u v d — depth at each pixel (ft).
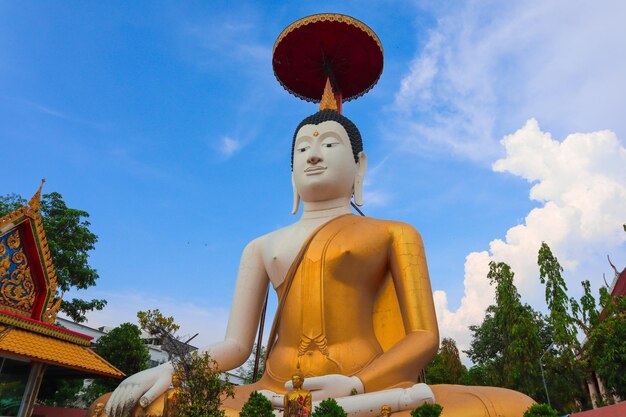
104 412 26.68
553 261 88.33
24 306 42.55
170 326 19.43
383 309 31.96
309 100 50.08
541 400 84.64
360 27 41.81
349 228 32.63
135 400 25.86
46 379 52.65
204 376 19.24
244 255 35.65
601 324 61.52
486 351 112.68
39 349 40.37
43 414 52.21
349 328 29.76
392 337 31.04
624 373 56.85
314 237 32.42
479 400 24.40
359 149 37.83
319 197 35.68
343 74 47.37
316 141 36.01
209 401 19.06
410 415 22.33
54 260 60.44
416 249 31.45
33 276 43.73
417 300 29.48
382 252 31.89
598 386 84.84
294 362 29.07
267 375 30.14
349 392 24.95
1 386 38.63
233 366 31.35
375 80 47.34
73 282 63.00
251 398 19.57
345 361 28.35
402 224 32.81
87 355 45.09
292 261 32.53
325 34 43.24
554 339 82.94
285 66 46.47
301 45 44.42
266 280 35.27
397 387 25.86
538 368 84.89
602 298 70.08
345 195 36.32
